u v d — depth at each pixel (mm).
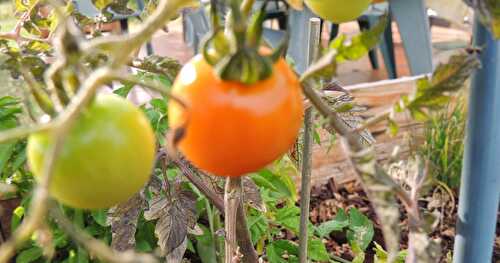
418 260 270
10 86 966
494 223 420
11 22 788
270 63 216
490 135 378
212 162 229
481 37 342
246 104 215
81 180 207
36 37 394
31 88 208
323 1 264
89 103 198
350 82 1797
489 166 388
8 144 670
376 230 896
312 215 947
